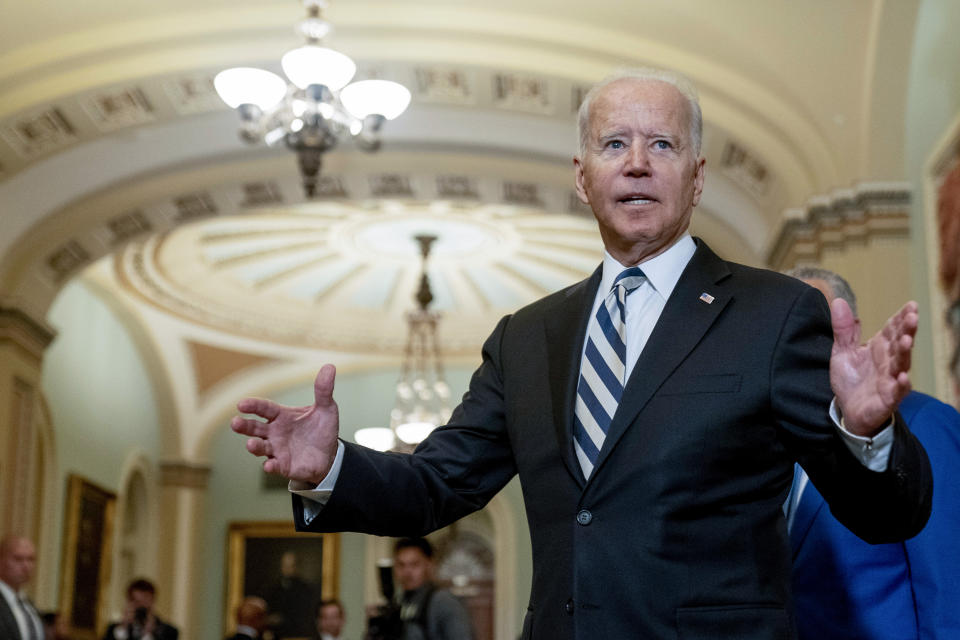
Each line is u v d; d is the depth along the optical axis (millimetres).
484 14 9844
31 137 10719
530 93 10703
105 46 9922
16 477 11766
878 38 8742
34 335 12195
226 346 18969
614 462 2012
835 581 2955
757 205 11141
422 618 7418
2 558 8602
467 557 19953
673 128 2234
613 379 2141
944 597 2799
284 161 11766
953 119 7891
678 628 1913
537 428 2180
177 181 11812
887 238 9102
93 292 16688
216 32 9922
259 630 11570
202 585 19500
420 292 16156
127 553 18781
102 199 11820
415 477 2266
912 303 1747
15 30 9625
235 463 19953
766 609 1933
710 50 9672
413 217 15484
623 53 9891
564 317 2324
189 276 17078
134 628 11055
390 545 19609
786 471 2037
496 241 16266
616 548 1966
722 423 1975
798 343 2020
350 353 19516
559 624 2014
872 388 1803
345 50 10078
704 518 1966
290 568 19562
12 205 11516
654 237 2209
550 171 11766
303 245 16578
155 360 18656
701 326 2078
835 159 9461
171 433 19391
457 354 19547
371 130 9172
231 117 11102
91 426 16484
